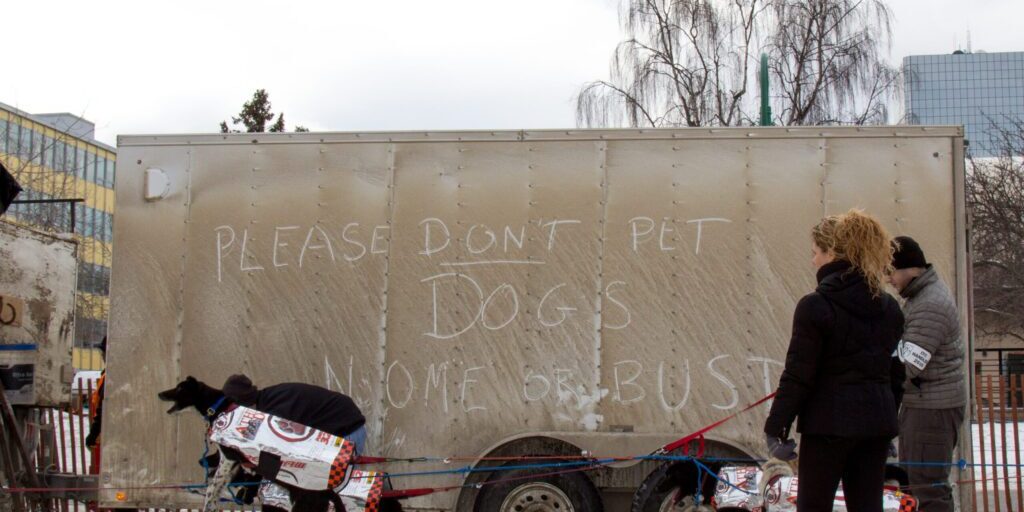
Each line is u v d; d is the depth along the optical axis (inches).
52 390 321.1
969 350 232.8
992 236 1048.2
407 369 244.5
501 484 239.6
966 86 4722.0
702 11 928.3
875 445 169.2
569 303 241.0
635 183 241.9
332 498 218.5
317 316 249.4
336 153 253.0
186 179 257.3
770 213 237.9
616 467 237.9
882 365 167.5
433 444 241.6
